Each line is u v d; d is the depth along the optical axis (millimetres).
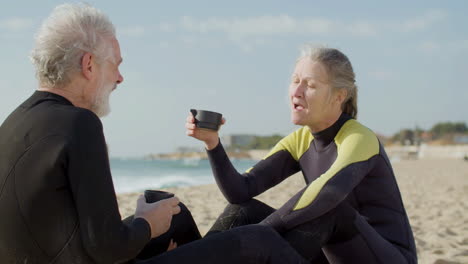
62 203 1560
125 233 1618
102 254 1561
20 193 1557
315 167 2676
